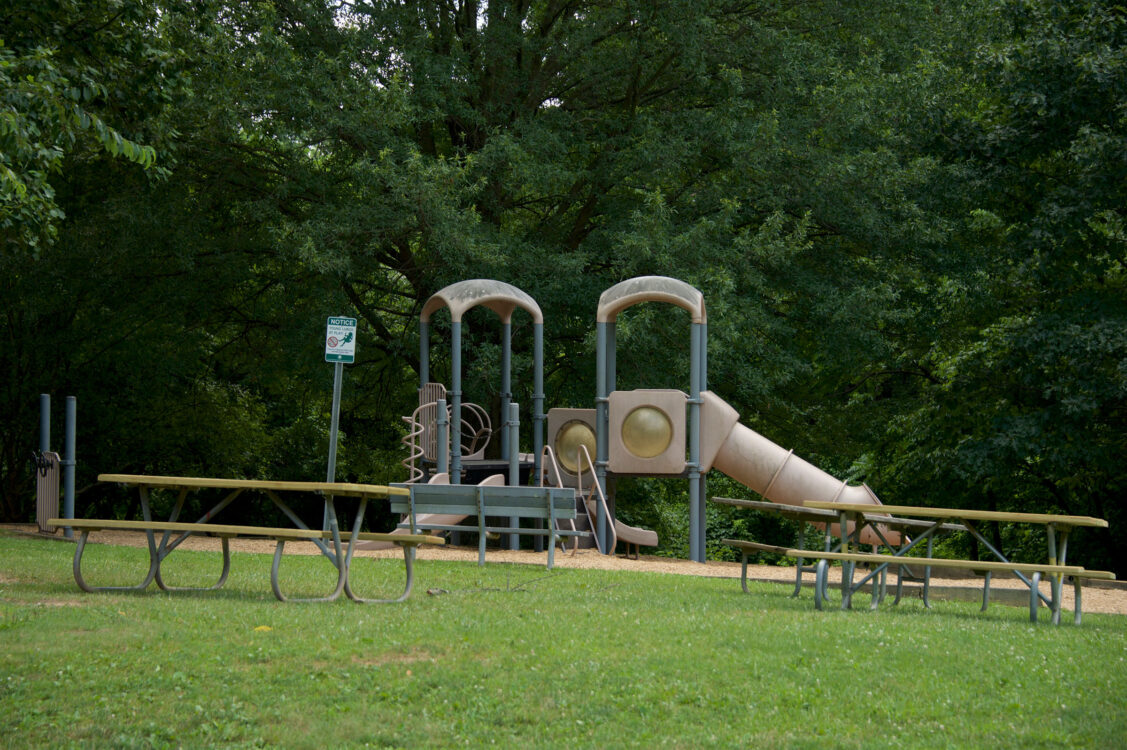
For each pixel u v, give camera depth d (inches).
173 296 855.7
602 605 362.6
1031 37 772.0
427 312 668.1
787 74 851.4
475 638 288.5
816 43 892.6
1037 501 1104.8
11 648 260.1
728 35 902.4
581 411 656.4
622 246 780.6
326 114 755.4
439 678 248.7
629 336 736.3
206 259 877.8
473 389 845.8
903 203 839.7
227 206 884.0
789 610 368.8
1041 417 784.3
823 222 899.4
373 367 1111.6
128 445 1083.3
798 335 976.3
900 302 931.3
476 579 431.8
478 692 240.7
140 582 385.1
